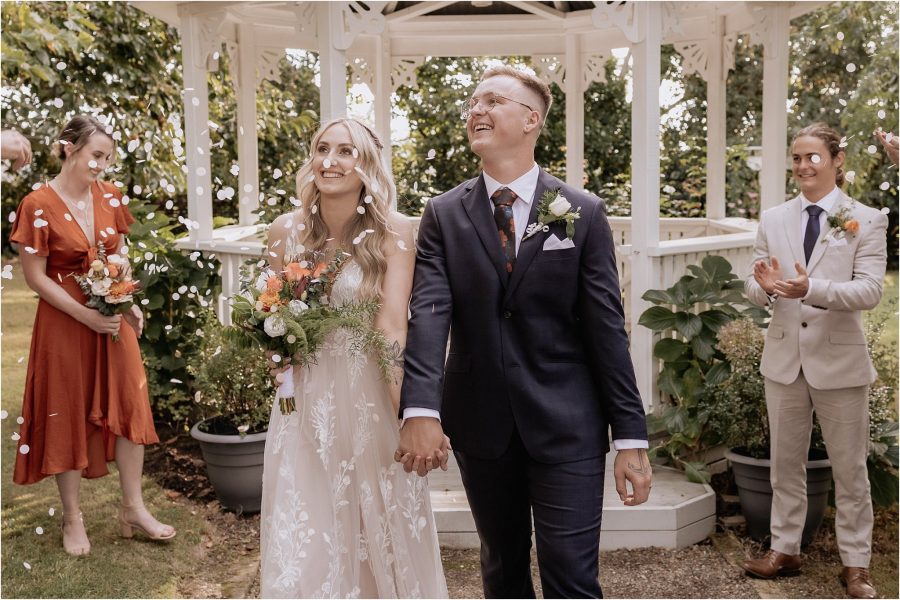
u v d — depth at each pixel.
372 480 2.40
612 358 2.23
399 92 11.53
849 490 3.29
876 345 4.01
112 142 3.46
